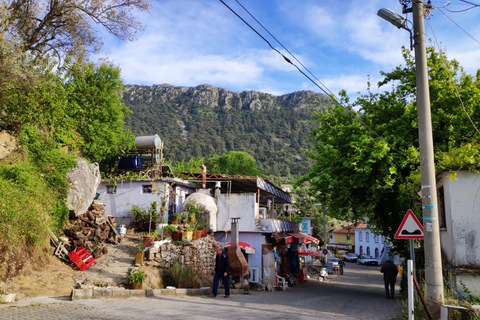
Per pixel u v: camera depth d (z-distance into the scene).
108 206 21.14
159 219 19.47
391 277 16.94
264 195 26.20
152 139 22.44
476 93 15.70
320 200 19.53
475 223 10.74
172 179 20.42
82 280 11.64
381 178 16.59
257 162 174.25
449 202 11.23
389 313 10.60
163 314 7.90
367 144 16.64
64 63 15.77
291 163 186.75
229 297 12.83
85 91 24.23
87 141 24.36
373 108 20.08
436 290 8.14
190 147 178.25
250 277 19.16
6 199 10.35
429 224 8.45
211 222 19.53
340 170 18.11
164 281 13.09
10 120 14.88
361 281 31.91
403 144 16.72
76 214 14.98
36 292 9.67
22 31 13.95
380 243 66.06
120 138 26.47
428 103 8.95
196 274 14.32
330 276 36.28
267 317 8.30
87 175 16.16
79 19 14.69
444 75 16.67
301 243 27.61
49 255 12.56
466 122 15.87
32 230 11.15
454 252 10.81
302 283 26.95
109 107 25.75
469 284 10.19
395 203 18.30
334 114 20.55
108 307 8.51
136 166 22.16
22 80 13.61
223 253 12.80
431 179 8.62
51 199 13.21
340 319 8.81
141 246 14.14
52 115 16.14
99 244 15.11
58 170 14.66
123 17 15.45
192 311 8.58
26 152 13.81
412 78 18.73
